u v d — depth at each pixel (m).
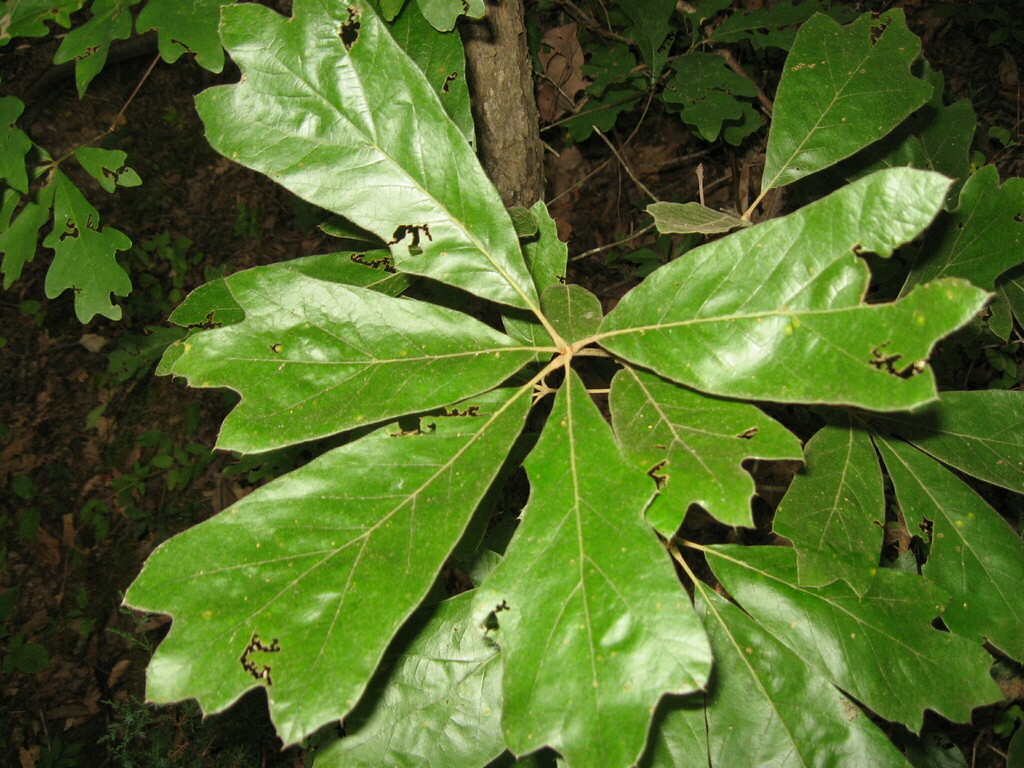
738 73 0.62
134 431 1.18
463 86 0.37
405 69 0.32
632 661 0.26
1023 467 0.36
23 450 1.15
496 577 0.28
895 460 0.37
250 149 0.32
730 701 0.35
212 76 1.34
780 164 0.37
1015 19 0.94
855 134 0.36
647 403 0.31
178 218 1.28
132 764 0.85
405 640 0.37
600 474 0.29
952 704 0.33
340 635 0.28
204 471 1.16
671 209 0.37
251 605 0.28
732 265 0.29
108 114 1.26
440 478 0.30
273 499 0.30
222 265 1.26
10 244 0.45
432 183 0.32
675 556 0.37
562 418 0.31
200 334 0.32
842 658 0.35
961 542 0.36
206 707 0.27
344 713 0.27
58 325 1.22
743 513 0.27
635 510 0.28
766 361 0.28
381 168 0.32
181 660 0.28
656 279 0.30
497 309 0.54
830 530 0.34
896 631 0.34
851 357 0.27
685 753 0.34
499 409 0.32
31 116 1.19
